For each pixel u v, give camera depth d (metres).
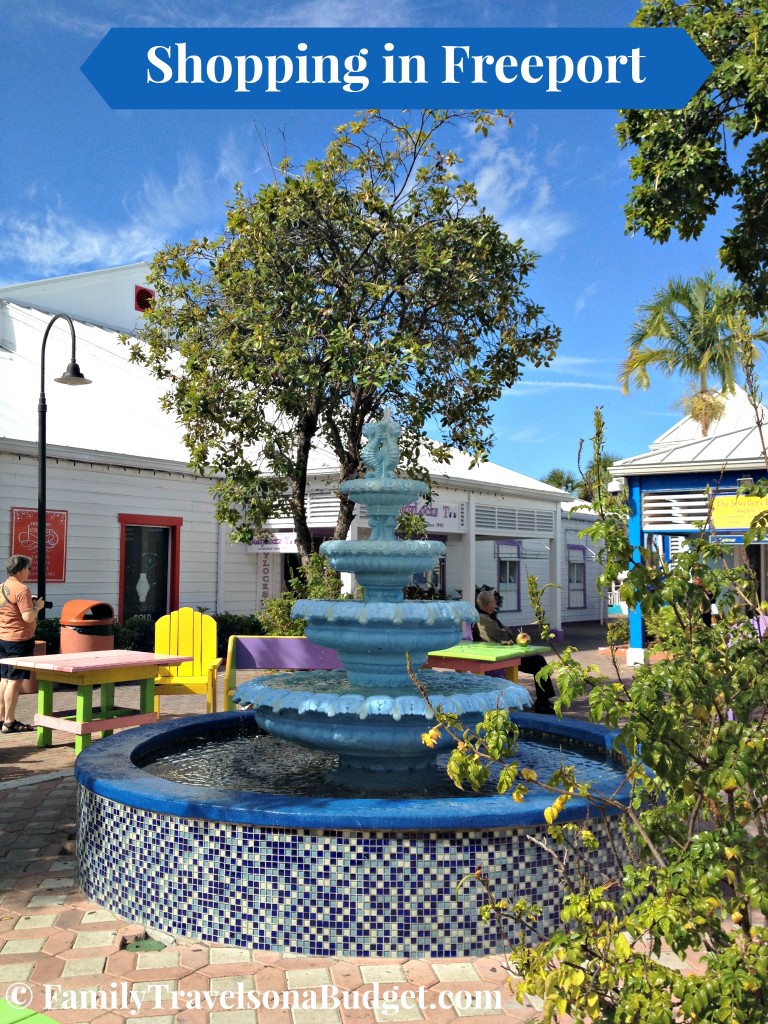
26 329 20.70
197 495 17.28
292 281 8.19
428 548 5.24
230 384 8.80
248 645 8.66
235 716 6.50
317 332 8.31
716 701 2.31
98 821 4.32
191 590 17.12
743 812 2.35
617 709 2.19
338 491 6.93
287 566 19.56
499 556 27.58
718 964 2.07
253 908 3.80
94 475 15.28
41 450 12.31
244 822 3.79
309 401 8.58
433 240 8.51
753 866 2.21
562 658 2.41
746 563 2.66
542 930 3.75
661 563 2.46
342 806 3.82
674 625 2.44
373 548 5.16
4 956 3.65
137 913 4.06
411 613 4.88
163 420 18.94
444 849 3.71
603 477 2.42
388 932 3.69
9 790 6.50
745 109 6.02
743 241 6.63
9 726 9.00
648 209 6.40
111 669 7.92
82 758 4.85
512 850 3.76
